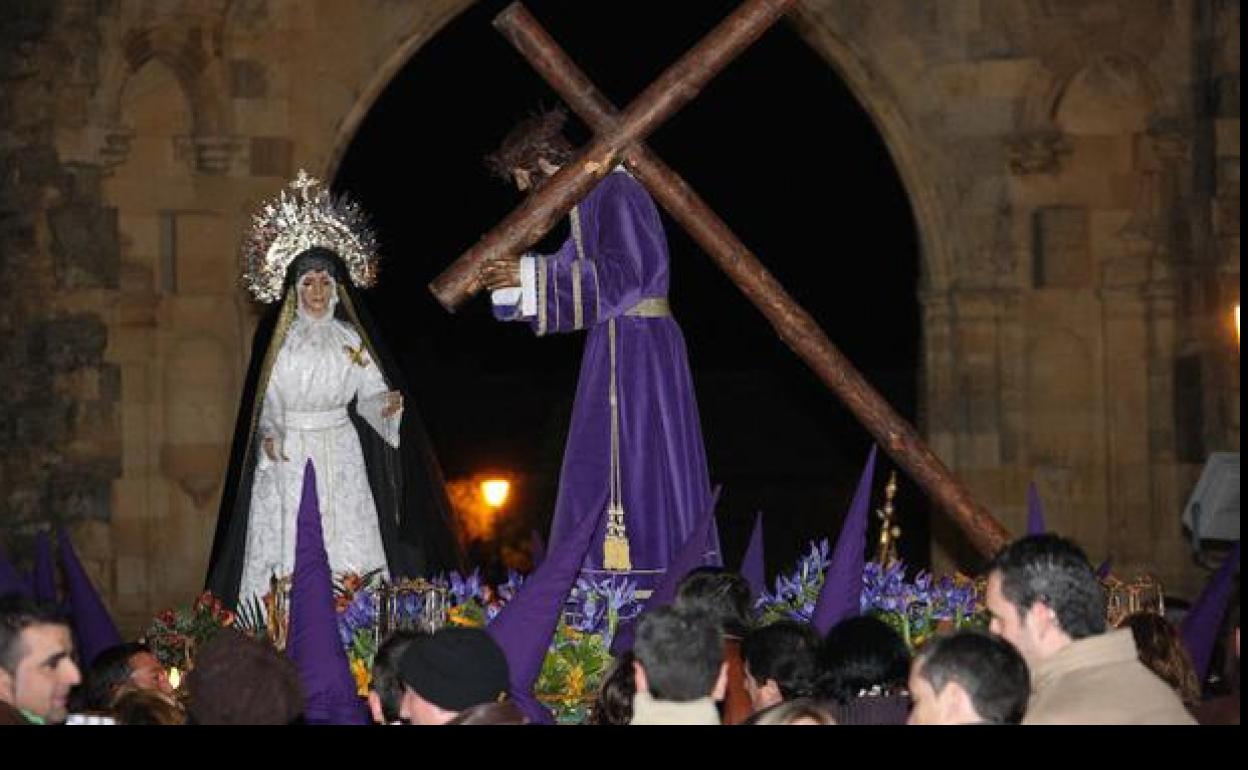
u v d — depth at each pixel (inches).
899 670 292.7
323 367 462.6
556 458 1091.9
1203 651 350.9
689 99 368.2
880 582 383.2
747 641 297.4
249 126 849.5
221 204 848.3
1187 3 861.2
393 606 368.2
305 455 462.6
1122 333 868.0
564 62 364.5
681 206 367.2
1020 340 871.7
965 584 395.9
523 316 376.8
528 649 318.7
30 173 834.2
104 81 835.4
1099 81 866.8
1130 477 868.6
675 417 394.0
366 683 354.3
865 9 868.6
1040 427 872.3
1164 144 858.8
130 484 842.2
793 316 368.8
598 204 388.8
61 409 836.0
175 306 845.8
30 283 834.8
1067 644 257.1
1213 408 851.4
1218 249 845.8
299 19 854.5
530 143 390.6
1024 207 869.8
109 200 839.7
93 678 318.0
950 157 870.4
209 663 260.8
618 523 386.9
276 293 470.3
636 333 391.5
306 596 315.6
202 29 843.4
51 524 834.8
